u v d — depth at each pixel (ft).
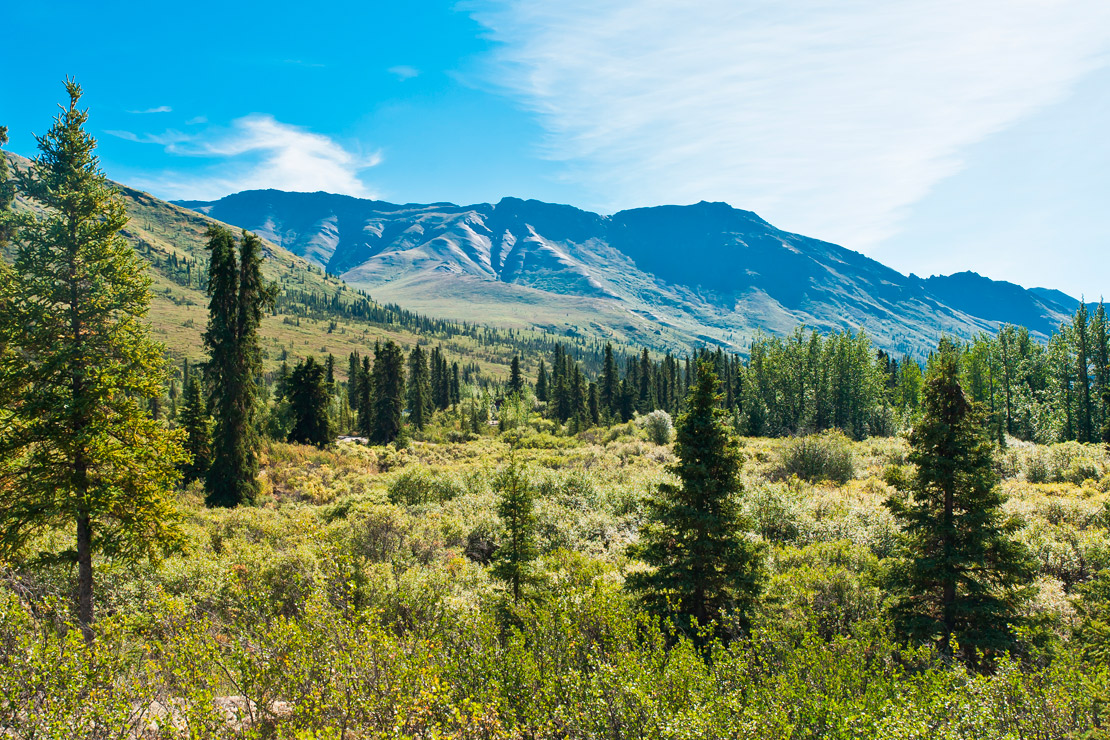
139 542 39.60
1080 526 60.29
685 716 19.99
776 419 227.81
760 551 38.22
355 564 39.70
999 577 34.06
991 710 21.76
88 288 38.19
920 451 36.60
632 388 315.99
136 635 25.98
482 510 75.77
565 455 160.25
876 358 261.65
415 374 284.20
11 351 37.17
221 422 98.89
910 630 34.04
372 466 152.25
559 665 24.43
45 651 19.16
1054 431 183.32
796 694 22.36
